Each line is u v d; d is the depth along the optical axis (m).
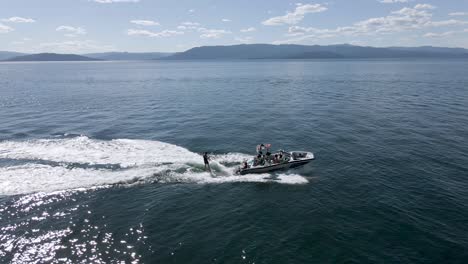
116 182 27.81
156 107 65.06
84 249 19.06
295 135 42.53
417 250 18.94
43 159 32.66
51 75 174.75
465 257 18.30
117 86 109.75
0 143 38.19
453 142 38.53
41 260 18.05
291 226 21.67
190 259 18.30
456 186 26.95
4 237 19.98
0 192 25.45
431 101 68.06
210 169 30.78
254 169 30.11
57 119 53.25
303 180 28.94
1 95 83.88
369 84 104.75
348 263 17.91
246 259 18.36
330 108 61.34
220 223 22.08
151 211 23.47
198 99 75.81
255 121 50.81
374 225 21.56
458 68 193.88
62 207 23.69
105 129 46.22
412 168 30.89
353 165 32.03
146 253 18.75
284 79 131.12
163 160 32.84
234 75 161.38
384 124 47.78
